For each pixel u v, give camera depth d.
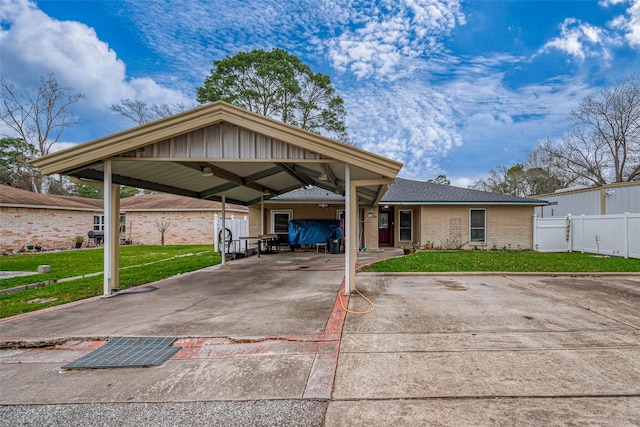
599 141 27.25
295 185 12.62
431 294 6.43
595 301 5.82
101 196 42.16
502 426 2.43
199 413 2.66
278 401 2.80
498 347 3.81
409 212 17.30
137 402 2.83
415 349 3.79
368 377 3.17
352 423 2.50
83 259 14.55
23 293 7.16
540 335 4.17
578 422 2.46
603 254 12.91
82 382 3.19
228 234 14.19
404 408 2.67
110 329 4.57
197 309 5.54
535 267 9.34
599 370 3.23
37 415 2.66
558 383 2.99
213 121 5.83
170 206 24.42
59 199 22.14
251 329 4.49
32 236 18.89
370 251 15.39
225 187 10.23
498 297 6.16
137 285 7.68
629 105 25.34
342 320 4.84
